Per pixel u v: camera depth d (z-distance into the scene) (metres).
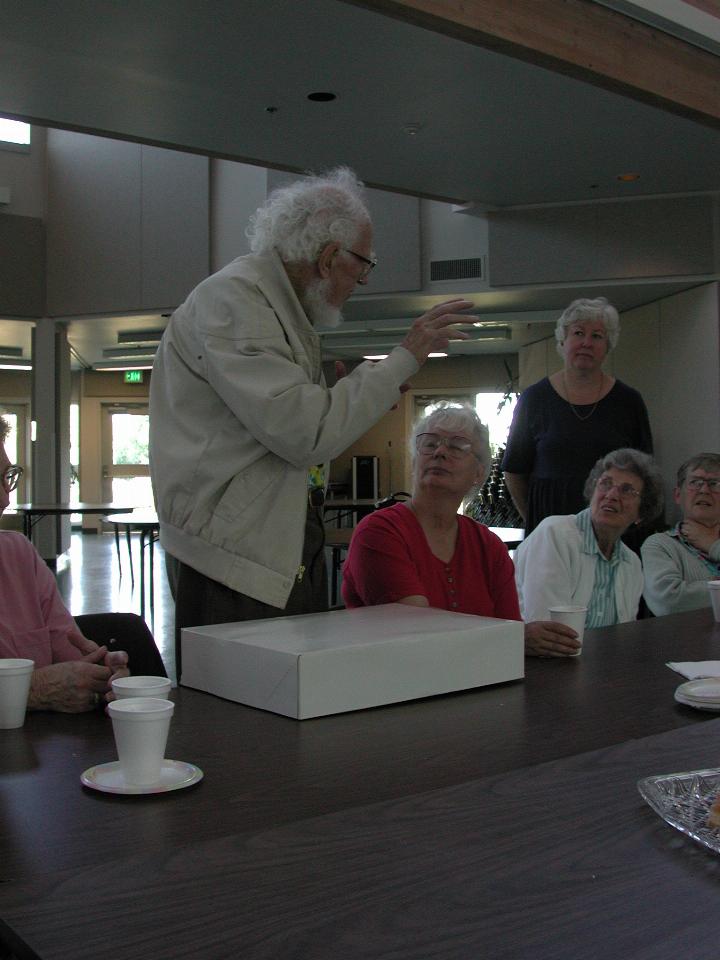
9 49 5.12
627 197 8.25
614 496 2.58
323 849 0.87
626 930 0.72
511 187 7.89
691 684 1.50
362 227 2.03
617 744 1.22
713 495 2.95
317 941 0.70
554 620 1.95
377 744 1.23
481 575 2.25
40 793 1.06
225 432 1.91
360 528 2.22
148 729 1.06
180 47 5.06
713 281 8.16
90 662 1.53
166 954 0.68
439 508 2.21
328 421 1.82
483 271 8.74
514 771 1.10
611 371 9.70
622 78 4.66
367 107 5.93
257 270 1.94
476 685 1.56
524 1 4.30
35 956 0.69
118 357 12.45
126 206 10.12
